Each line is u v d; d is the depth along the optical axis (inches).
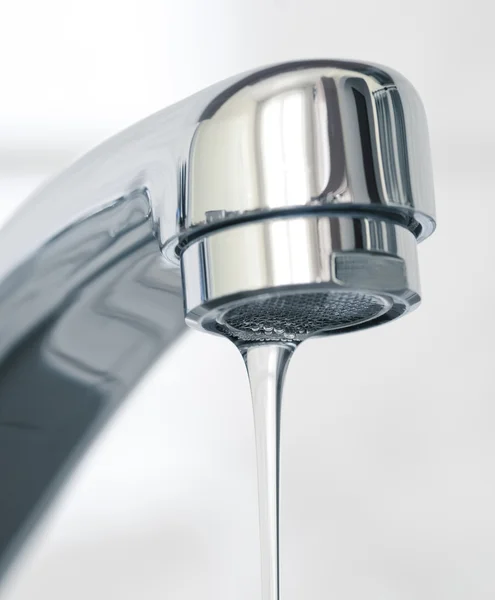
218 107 6.8
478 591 15.5
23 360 8.5
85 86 15.6
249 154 6.7
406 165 6.8
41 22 15.5
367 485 15.6
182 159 6.9
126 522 14.7
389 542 15.4
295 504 15.3
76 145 15.5
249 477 15.2
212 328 7.2
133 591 14.5
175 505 14.9
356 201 6.6
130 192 7.3
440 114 16.3
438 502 15.6
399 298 6.9
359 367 15.8
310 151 6.6
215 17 16.0
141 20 15.8
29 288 8.0
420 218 6.9
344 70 6.8
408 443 15.8
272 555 7.3
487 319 16.2
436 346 16.1
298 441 15.5
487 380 16.1
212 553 14.9
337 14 16.3
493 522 15.7
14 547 9.2
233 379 15.4
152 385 15.2
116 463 14.8
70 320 8.3
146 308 8.5
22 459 9.0
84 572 14.4
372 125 6.7
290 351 7.5
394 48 16.3
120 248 7.8
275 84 6.8
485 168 16.4
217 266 6.8
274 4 16.2
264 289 6.7
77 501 14.6
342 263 6.7
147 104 15.7
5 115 15.3
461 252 16.3
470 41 16.4
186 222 6.9
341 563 15.3
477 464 15.8
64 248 7.7
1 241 7.9
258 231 6.7
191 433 15.2
